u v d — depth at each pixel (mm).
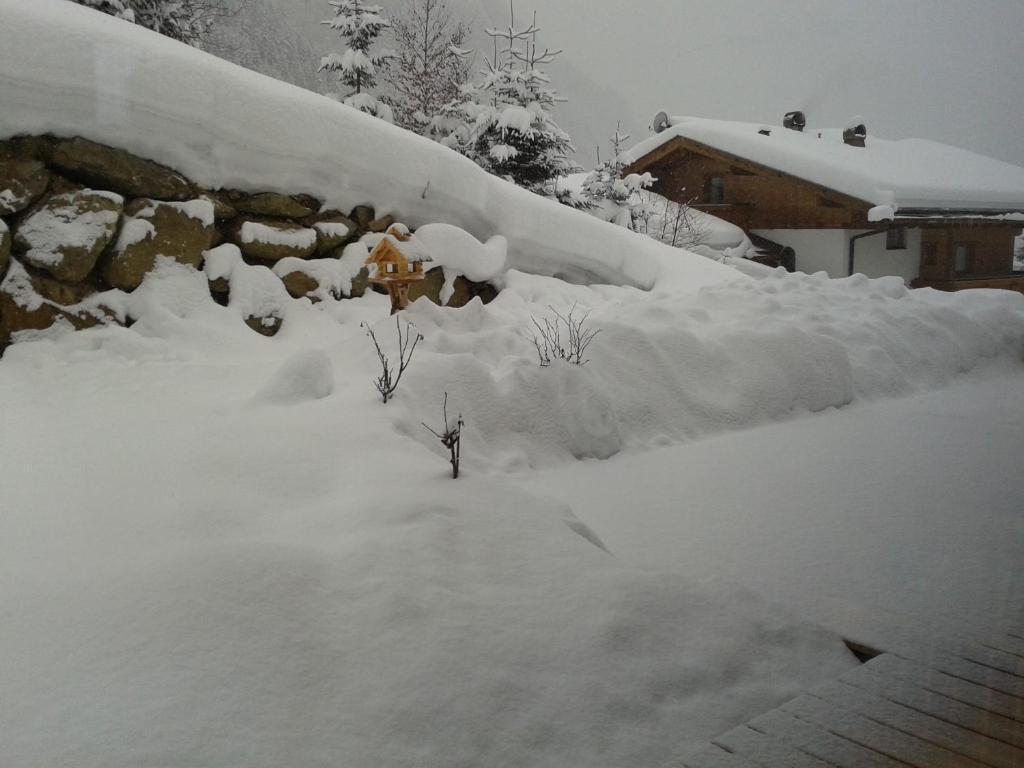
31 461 3820
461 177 8312
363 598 2408
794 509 3904
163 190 6363
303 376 4520
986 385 6797
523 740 1975
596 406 4848
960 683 2250
